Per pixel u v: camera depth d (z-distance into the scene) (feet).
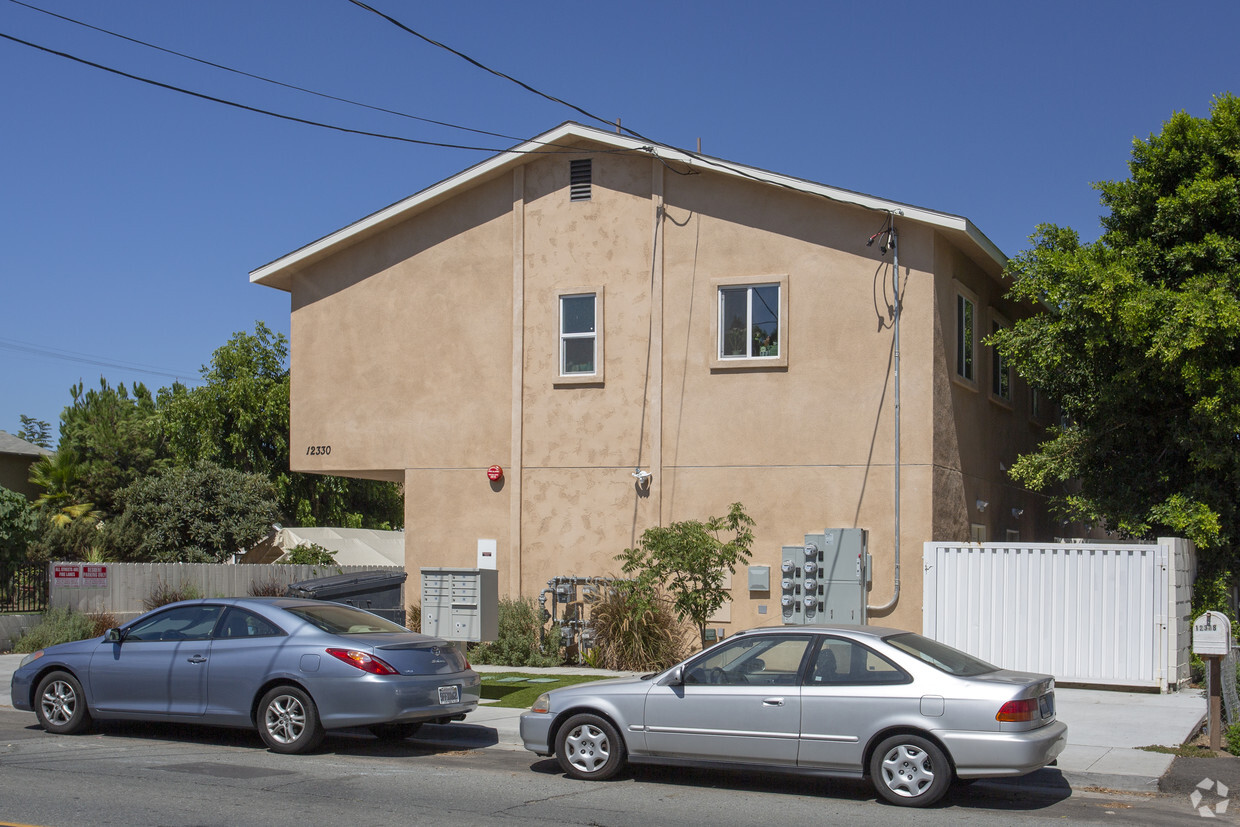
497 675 52.34
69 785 29.22
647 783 30.99
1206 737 37.19
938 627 49.11
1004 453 63.98
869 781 31.58
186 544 108.78
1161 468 53.57
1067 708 42.04
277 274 66.23
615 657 54.65
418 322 63.10
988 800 28.96
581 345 59.62
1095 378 52.95
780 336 54.95
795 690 28.99
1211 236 49.24
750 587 54.44
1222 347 47.06
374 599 51.62
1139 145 52.85
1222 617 34.58
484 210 62.18
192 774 31.14
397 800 27.96
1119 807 28.14
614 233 58.95
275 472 139.85
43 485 144.46
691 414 56.65
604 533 57.93
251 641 35.73
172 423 139.23
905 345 52.75
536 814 26.58
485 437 61.00
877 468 52.80
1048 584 47.52
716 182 57.11
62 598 68.23
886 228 53.26
